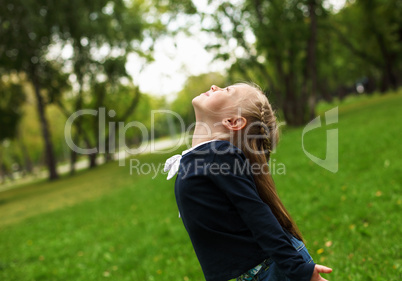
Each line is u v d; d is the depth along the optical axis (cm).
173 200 857
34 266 573
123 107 3341
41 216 1143
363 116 1580
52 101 2867
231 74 2241
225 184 157
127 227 698
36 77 2788
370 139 928
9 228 1063
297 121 2223
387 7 2884
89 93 3033
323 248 383
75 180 2391
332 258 355
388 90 3428
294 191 638
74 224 868
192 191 162
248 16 2252
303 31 2147
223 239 162
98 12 2655
